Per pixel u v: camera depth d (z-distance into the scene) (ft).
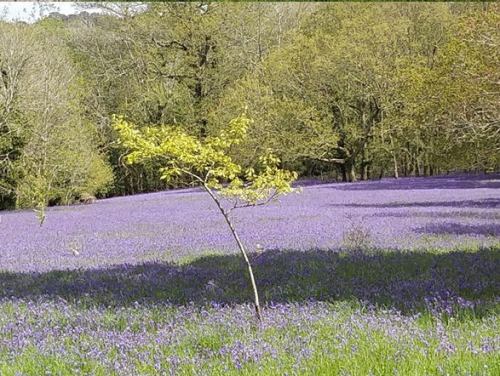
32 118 120.37
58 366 16.60
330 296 24.63
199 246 46.65
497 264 30.81
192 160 20.67
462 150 114.83
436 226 51.34
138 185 198.59
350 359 15.52
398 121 145.48
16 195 124.57
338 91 151.23
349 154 158.51
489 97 77.92
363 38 143.84
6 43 118.83
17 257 46.83
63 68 140.87
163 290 28.30
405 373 14.32
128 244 51.24
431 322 19.22
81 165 127.13
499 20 76.33
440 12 152.46
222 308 22.70
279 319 20.45
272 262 35.32
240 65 171.01
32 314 24.17
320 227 55.47
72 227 73.20
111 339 19.03
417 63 142.31
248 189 21.38
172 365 15.94
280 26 181.47
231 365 15.81
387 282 27.17
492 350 15.66
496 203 74.95
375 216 64.03
